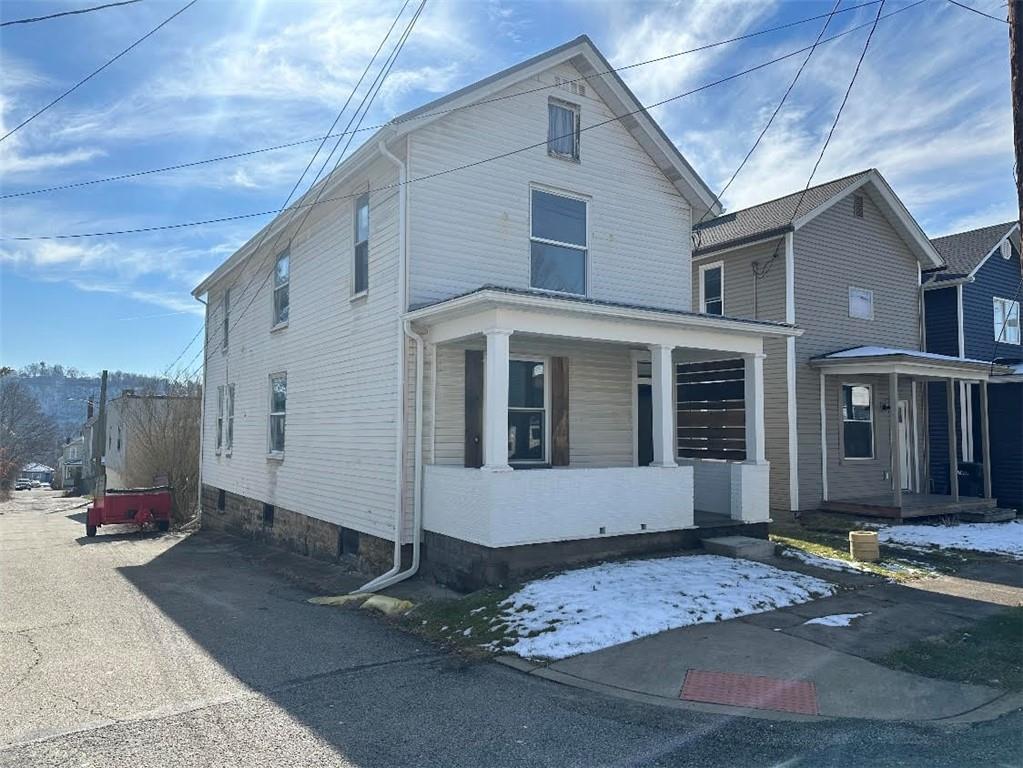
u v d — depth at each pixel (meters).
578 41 11.79
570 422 11.75
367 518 11.06
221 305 18.92
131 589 10.28
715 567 9.23
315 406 13.07
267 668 6.45
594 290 12.09
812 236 16.27
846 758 4.41
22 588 10.36
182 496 22.06
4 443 74.44
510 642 6.84
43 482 93.06
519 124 11.52
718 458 16.11
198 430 22.81
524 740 4.76
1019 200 6.45
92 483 44.56
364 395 11.31
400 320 10.28
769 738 4.74
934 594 8.60
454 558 9.44
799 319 15.78
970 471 17.23
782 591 8.28
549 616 7.29
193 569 12.13
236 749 4.66
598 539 9.62
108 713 5.34
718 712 5.19
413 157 10.43
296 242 14.27
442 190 10.66
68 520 23.92
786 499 15.35
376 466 10.85
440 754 4.56
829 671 5.95
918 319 18.67
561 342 11.64
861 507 14.89
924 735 4.77
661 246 13.02
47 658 6.79
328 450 12.47
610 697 5.52
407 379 10.29
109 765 4.43
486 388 9.16
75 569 12.12
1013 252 20.45
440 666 6.43
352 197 12.04
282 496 14.36
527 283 11.37
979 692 5.53
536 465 11.35
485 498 8.81
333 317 12.51
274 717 5.22
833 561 10.18
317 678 6.14
